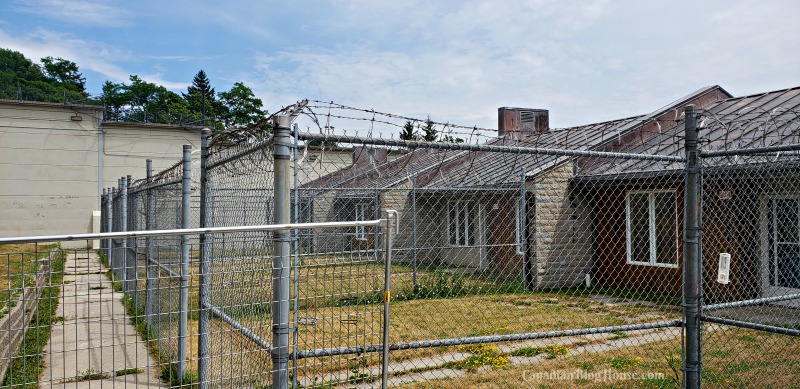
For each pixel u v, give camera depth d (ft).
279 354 11.18
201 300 15.43
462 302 35.24
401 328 27.37
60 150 84.23
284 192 11.47
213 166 16.29
